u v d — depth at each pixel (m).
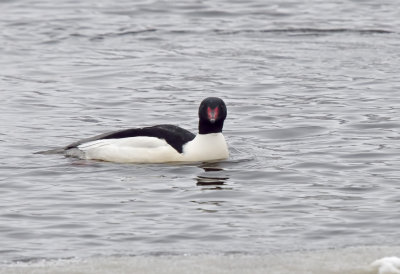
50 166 16.20
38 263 11.96
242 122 19.86
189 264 11.88
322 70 24.72
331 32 28.83
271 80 23.69
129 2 32.81
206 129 16.58
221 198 14.52
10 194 14.72
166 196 14.62
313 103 21.45
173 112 20.83
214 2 32.81
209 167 16.19
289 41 27.86
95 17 30.80
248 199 14.47
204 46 27.48
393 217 13.57
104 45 27.67
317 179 15.53
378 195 14.62
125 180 15.45
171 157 16.42
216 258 12.10
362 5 32.31
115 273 11.61
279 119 20.06
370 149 17.48
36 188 15.03
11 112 20.66
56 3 32.59
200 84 23.42
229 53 26.66
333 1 32.94
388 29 29.06
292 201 14.36
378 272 11.59
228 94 22.42
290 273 11.59
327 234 12.96
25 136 18.56
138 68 25.12
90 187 15.08
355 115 20.30
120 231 13.11
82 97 22.19
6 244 12.63
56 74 24.50
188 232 13.05
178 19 30.70
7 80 23.80
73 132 19.03
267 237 12.85
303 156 17.02
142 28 29.56
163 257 12.15
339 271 11.64
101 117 20.38
